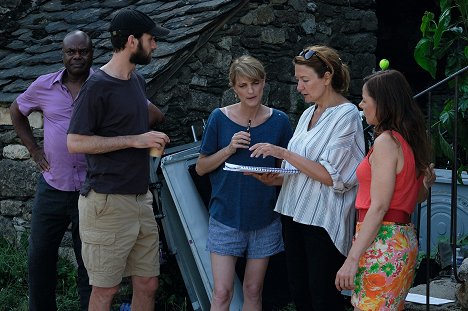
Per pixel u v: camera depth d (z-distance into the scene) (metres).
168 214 6.58
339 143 4.93
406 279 4.41
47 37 8.22
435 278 6.06
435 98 10.34
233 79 5.41
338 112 4.98
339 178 4.89
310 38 8.29
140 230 5.29
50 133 5.91
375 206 4.29
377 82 4.39
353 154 4.97
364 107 4.47
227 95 7.57
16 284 7.23
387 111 4.36
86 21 8.15
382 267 4.35
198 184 6.59
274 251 5.63
